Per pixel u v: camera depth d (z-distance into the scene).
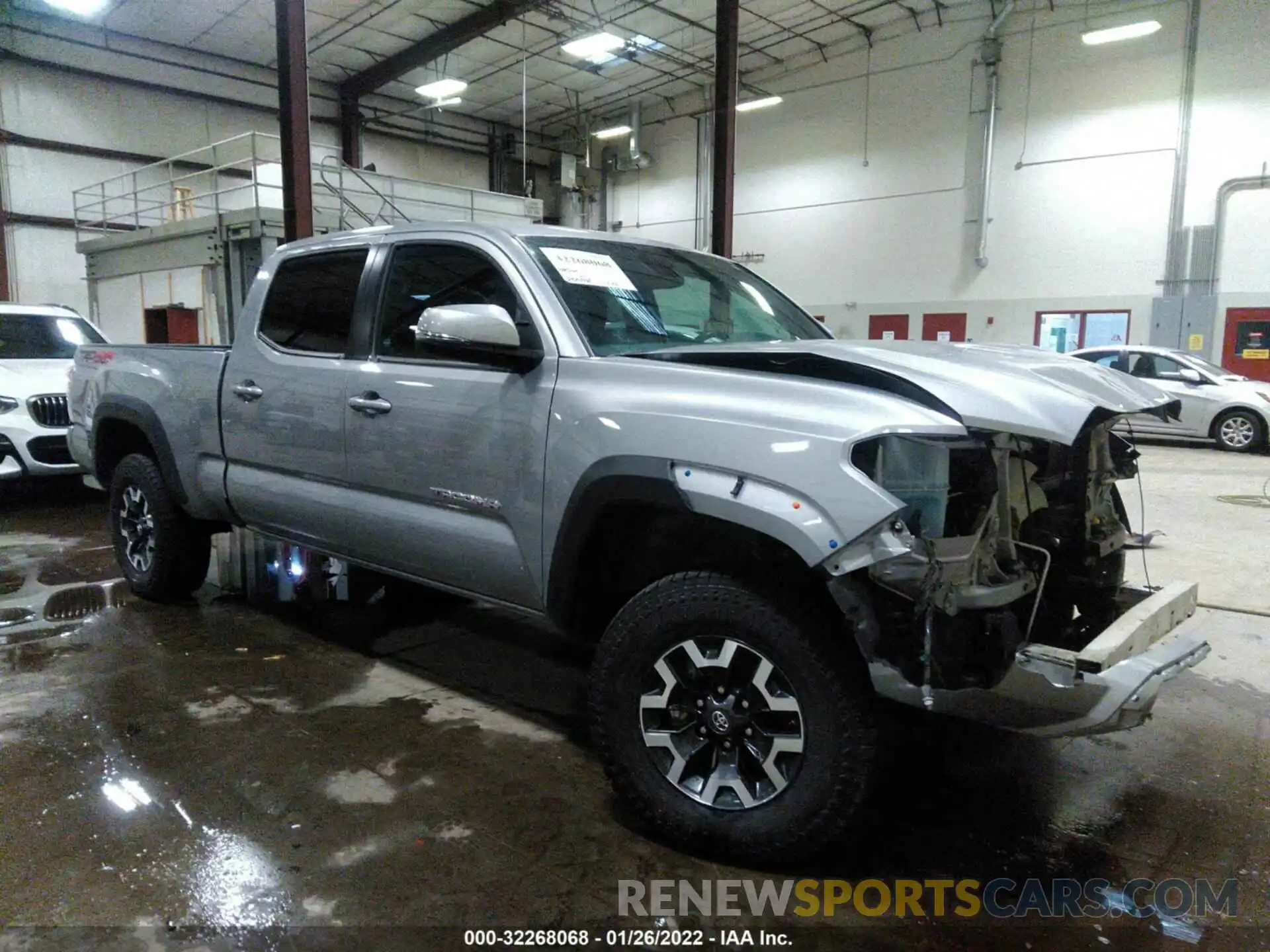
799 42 18.94
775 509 2.03
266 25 16.89
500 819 2.50
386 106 21.94
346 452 3.21
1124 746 3.06
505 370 2.69
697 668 2.26
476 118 23.89
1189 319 15.22
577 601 2.60
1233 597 4.76
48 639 4.00
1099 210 15.99
